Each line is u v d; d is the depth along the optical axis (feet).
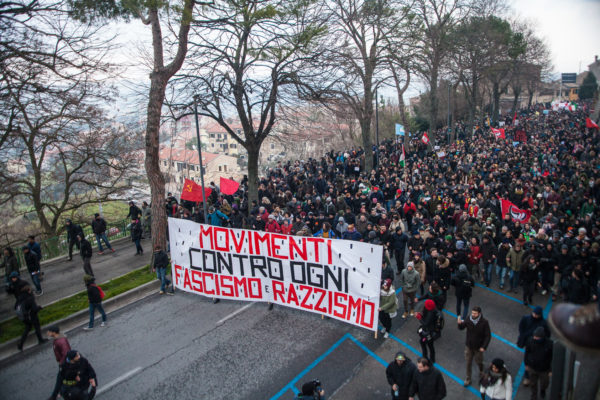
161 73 43.24
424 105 183.93
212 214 50.57
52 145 63.72
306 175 75.97
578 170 66.49
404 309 34.81
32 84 46.32
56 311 36.01
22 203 69.97
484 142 123.44
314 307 32.48
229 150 276.00
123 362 28.60
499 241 41.11
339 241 30.40
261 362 27.86
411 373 20.90
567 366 19.70
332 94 56.70
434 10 103.30
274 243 33.19
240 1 42.96
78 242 50.67
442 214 51.57
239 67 53.47
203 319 34.09
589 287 29.63
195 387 25.64
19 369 28.50
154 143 43.78
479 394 24.21
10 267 38.93
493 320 32.37
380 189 62.80
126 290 39.47
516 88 209.26
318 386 19.85
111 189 72.95
